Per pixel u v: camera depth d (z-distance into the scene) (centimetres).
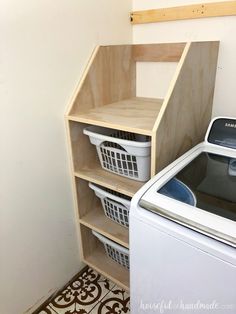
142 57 147
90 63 127
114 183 123
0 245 116
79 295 153
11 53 100
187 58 104
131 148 110
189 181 93
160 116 98
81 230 154
